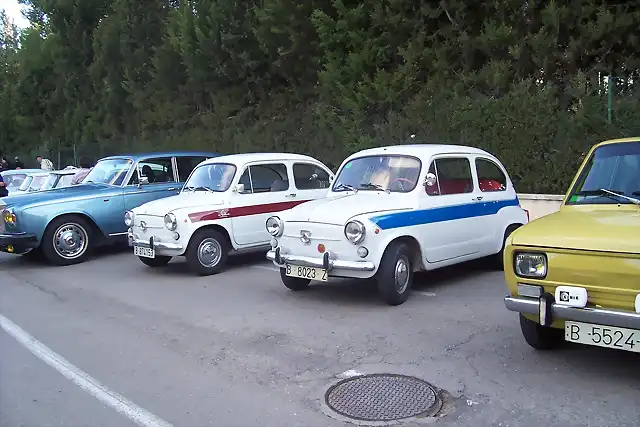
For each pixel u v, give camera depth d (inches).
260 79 683.4
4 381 195.5
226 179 370.3
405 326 239.3
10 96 1213.7
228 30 673.0
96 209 419.2
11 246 399.5
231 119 702.5
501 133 456.4
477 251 310.2
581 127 421.7
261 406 169.8
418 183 284.5
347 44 555.5
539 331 199.2
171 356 214.7
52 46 1101.7
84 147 1006.4
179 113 794.8
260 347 220.4
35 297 317.7
